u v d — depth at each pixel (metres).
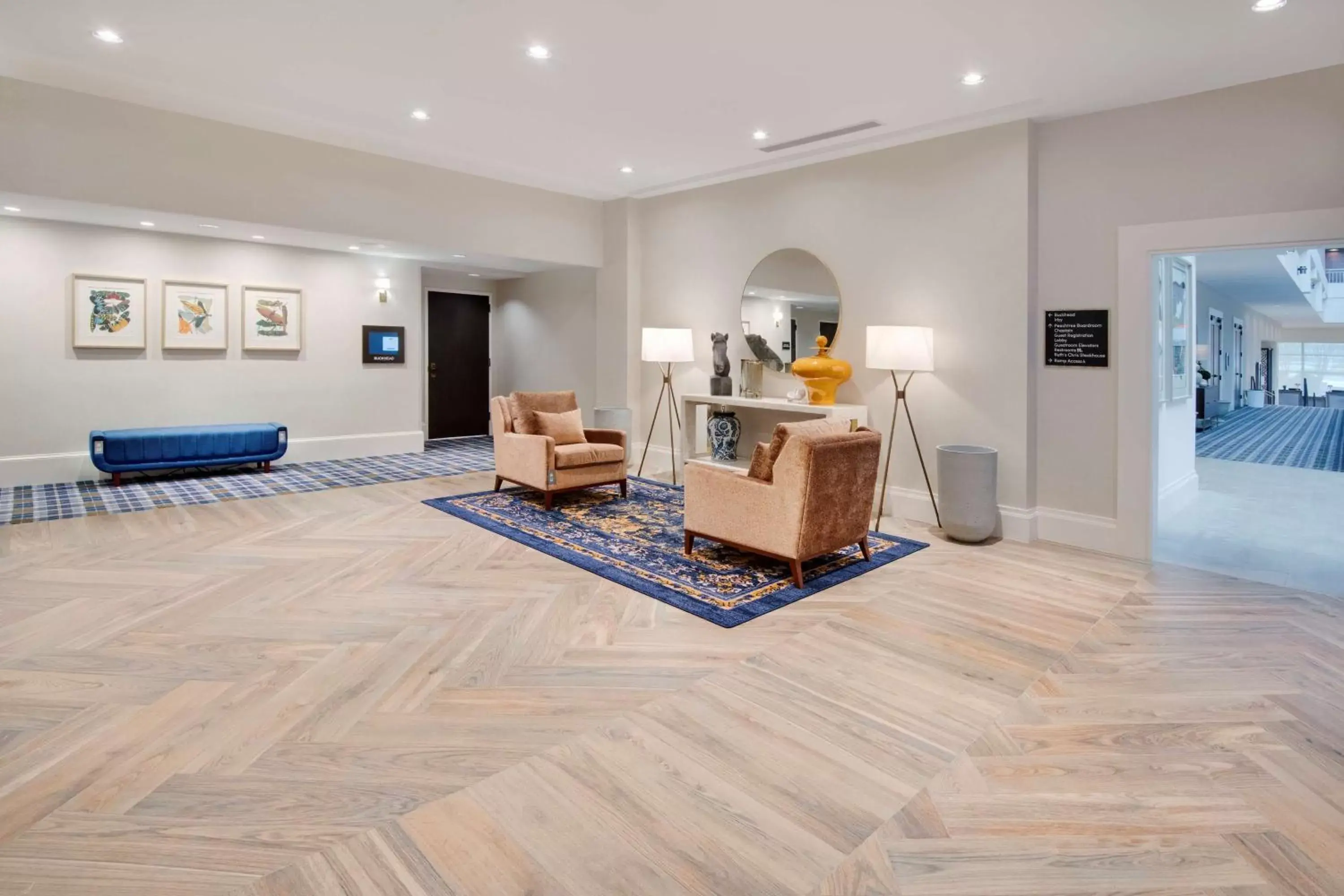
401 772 2.13
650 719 2.46
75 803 1.96
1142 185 4.35
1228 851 1.83
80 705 2.49
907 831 1.90
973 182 4.95
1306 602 3.65
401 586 3.77
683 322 7.18
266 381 7.43
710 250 6.88
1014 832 1.90
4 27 3.77
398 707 2.52
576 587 3.79
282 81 4.45
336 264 7.82
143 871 1.71
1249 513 5.73
